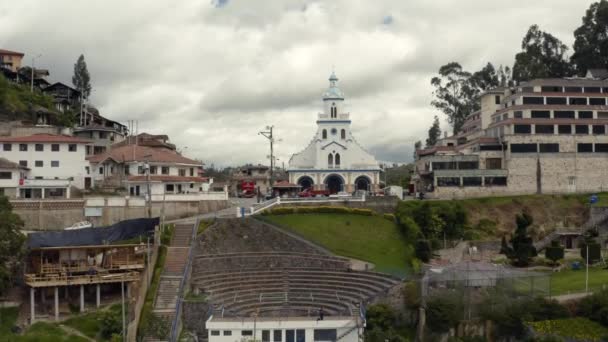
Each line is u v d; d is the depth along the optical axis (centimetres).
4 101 13438
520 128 12419
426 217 10162
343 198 10738
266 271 8506
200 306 7425
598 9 16062
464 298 7288
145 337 6912
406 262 9000
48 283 7181
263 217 9844
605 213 11088
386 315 7331
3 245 7006
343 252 9162
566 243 10662
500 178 12150
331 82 13975
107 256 7906
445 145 15250
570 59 16700
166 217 9988
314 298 7869
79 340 6688
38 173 10781
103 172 11150
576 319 7175
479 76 17912
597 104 13038
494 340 7244
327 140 13688
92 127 13738
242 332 6831
